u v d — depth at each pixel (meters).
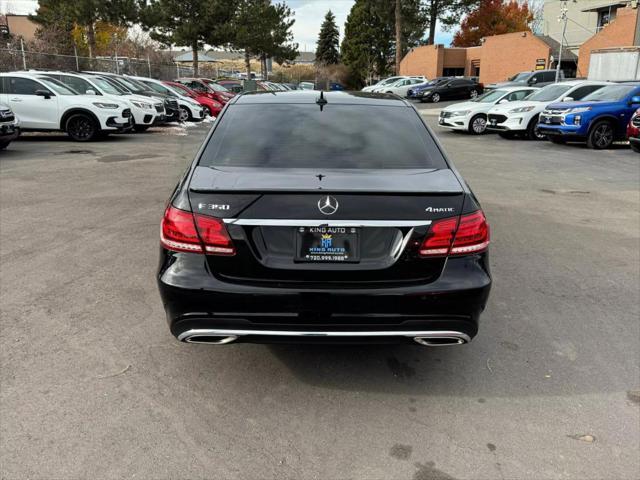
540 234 6.53
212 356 3.53
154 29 36.88
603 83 16.88
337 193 2.76
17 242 5.68
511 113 17.42
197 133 17.42
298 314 2.80
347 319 2.81
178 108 19.75
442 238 2.81
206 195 2.83
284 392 3.16
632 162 12.61
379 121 3.63
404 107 3.88
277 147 3.31
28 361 3.38
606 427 2.88
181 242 2.85
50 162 10.79
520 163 12.47
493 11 57.38
